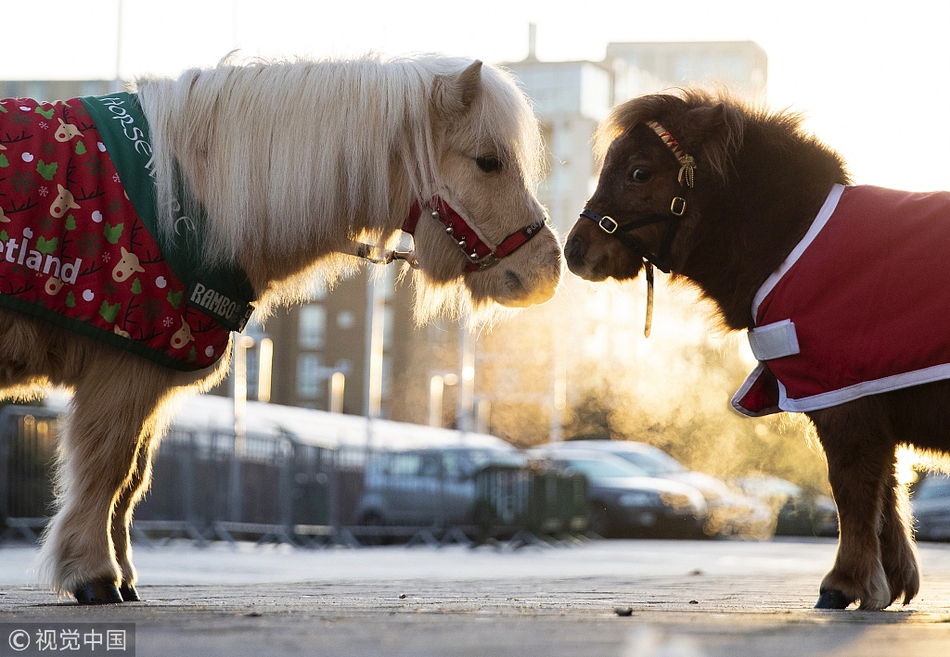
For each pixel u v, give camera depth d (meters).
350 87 4.09
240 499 15.43
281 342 65.00
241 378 19.36
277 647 2.26
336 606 3.61
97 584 3.71
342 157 4.06
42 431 13.02
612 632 2.57
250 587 5.37
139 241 3.83
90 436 3.81
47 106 3.91
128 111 4.00
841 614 3.32
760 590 5.45
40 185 3.72
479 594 4.80
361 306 64.38
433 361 62.56
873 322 3.71
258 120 4.02
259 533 15.41
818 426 3.86
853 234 3.82
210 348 3.99
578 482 19.17
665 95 4.23
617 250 4.20
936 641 2.45
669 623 2.85
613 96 62.56
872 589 3.70
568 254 4.24
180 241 3.91
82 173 3.79
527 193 4.22
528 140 4.23
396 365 63.62
